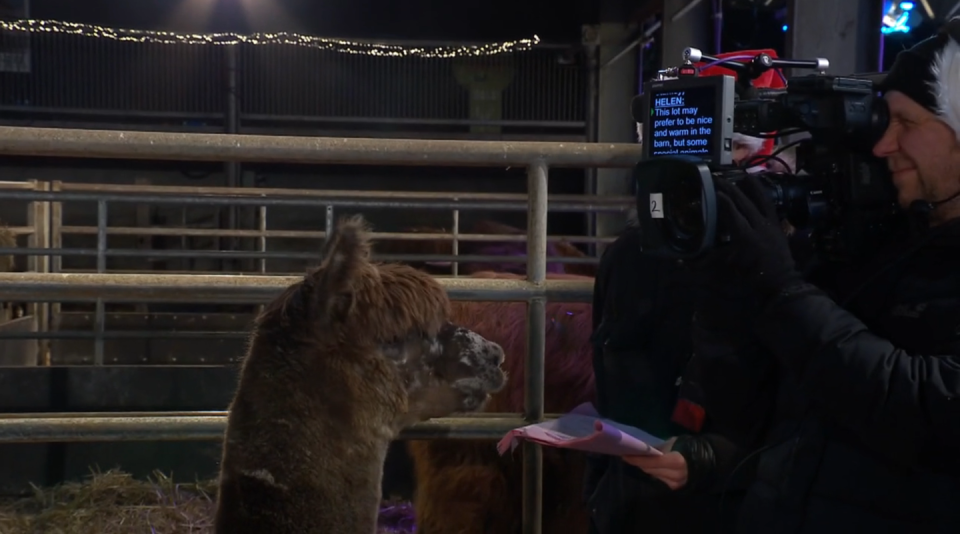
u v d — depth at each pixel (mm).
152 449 4441
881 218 1454
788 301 1341
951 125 1322
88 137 2082
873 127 1400
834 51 4918
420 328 1850
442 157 2227
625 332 1838
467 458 2561
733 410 1538
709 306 1485
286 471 1692
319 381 1740
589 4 13375
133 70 12367
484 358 1920
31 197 5086
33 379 4797
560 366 2576
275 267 12156
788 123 1441
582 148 2264
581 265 5617
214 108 12547
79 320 8008
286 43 12602
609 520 1864
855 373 1277
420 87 12992
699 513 1754
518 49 12820
